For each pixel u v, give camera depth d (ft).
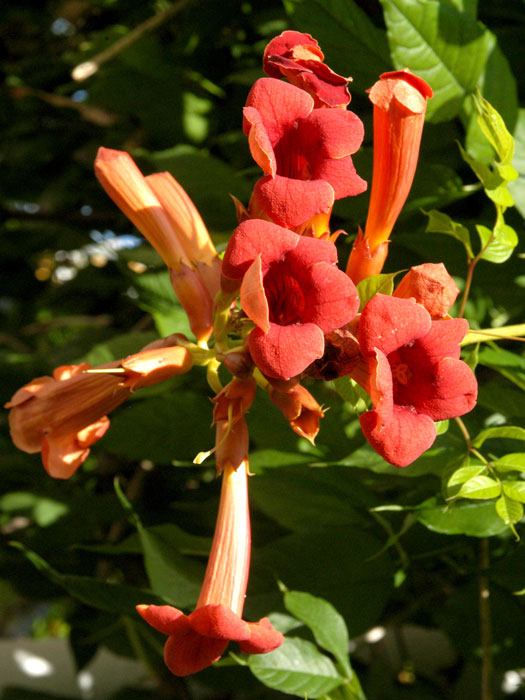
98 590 1.78
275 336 1.31
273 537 2.06
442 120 1.84
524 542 1.75
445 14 1.78
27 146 3.13
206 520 2.17
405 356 1.39
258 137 1.37
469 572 1.92
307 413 1.44
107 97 2.38
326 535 1.85
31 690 2.72
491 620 2.07
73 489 2.58
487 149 1.85
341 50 1.89
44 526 2.24
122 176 1.60
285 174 1.46
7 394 2.51
